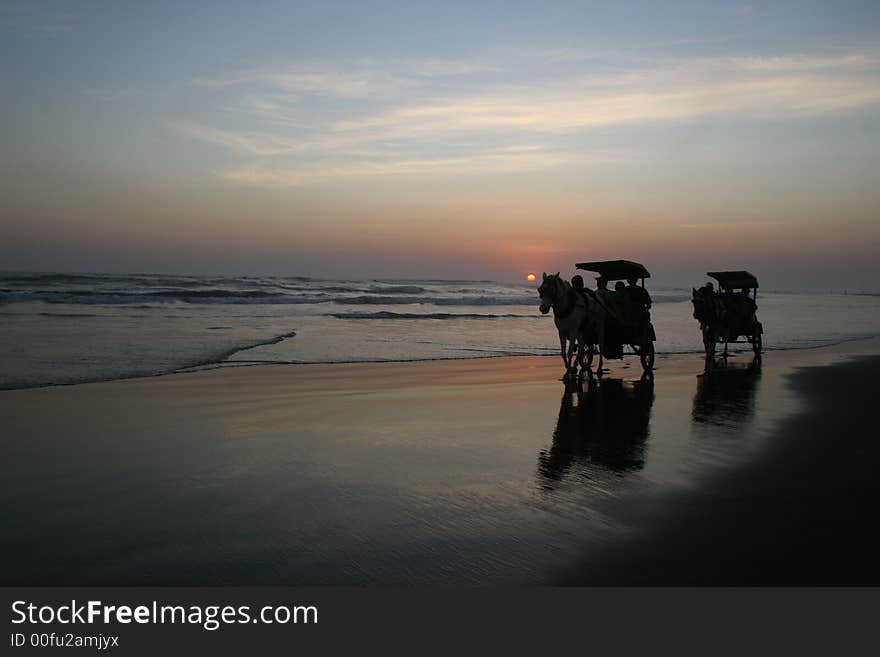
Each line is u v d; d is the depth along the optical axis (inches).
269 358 637.9
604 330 566.6
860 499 235.5
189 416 363.6
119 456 279.0
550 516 216.2
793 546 192.9
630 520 213.3
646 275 590.6
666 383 531.8
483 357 715.4
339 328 999.6
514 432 342.6
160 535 195.5
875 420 379.2
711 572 177.3
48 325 845.8
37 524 201.9
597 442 322.0
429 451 299.3
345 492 237.8
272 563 178.9
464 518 213.3
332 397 437.7
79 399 405.4
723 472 269.9
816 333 1120.8
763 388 506.0
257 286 2287.2
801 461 287.3
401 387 489.4
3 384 448.8
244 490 237.8
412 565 179.3
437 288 3016.7
